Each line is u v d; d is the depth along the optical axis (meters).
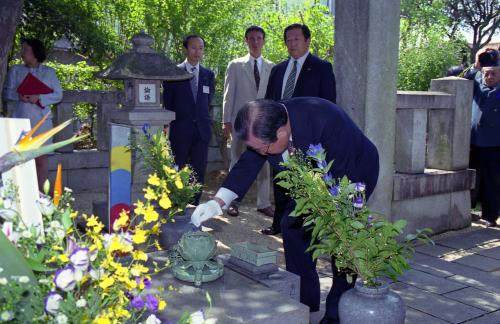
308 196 2.19
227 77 5.99
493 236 5.33
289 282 2.55
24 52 5.50
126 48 9.61
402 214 4.95
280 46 9.08
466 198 5.59
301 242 3.05
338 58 4.47
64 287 1.13
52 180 6.74
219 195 2.78
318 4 9.25
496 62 5.59
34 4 8.06
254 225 5.56
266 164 5.91
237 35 9.54
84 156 6.93
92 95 6.94
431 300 3.64
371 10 4.19
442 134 5.48
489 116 5.57
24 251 1.21
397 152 5.13
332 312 2.93
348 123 2.81
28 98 5.38
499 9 22.08
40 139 1.11
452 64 8.95
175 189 3.41
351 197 2.18
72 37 8.87
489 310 3.50
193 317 1.36
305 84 4.57
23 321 1.14
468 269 4.30
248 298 2.24
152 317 1.36
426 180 5.06
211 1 9.26
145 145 3.71
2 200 1.25
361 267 2.21
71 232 1.44
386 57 4.32
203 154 5.84
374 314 2.19
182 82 5.65
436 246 4.95
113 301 1.33
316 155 2.22
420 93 5.11
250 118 2.45
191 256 2.40
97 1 8.95
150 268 2.58
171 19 9.21
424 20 11.90
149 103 4.09
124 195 3.64
